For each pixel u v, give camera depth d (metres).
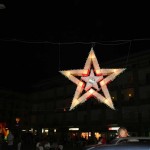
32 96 66.44
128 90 44.53
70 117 54.22
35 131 62.06
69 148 37.84
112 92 46.59
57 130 56.31
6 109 63.66
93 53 8.49
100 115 48.09
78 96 8.38
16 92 66.12
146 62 42.97
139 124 41.56
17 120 19.42
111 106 8.28
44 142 17.09
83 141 33.50
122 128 6.63
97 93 8.34
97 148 3.29
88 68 8.37
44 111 61.00
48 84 62.38
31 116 64.44
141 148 3.08
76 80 8.38
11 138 15.09
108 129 45.78
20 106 66.25
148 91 41.66
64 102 56.56
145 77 42.56
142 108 41.84
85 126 50.16
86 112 50.91
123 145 3.20
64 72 8.35
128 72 44.97
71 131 53.09
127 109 43.88
